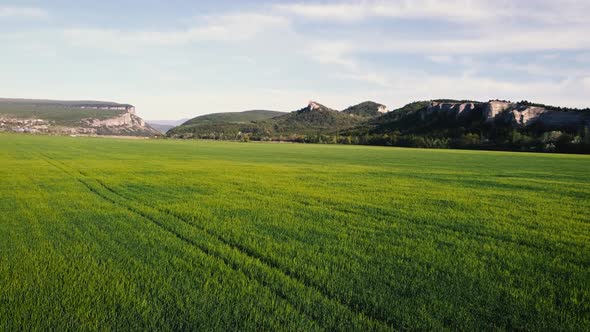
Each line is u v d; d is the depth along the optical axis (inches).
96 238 425.1
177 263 345.4
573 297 291.4
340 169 1544.0
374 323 242.8
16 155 1897.1
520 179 1242.6
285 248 402.3
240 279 309.6
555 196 858.1
